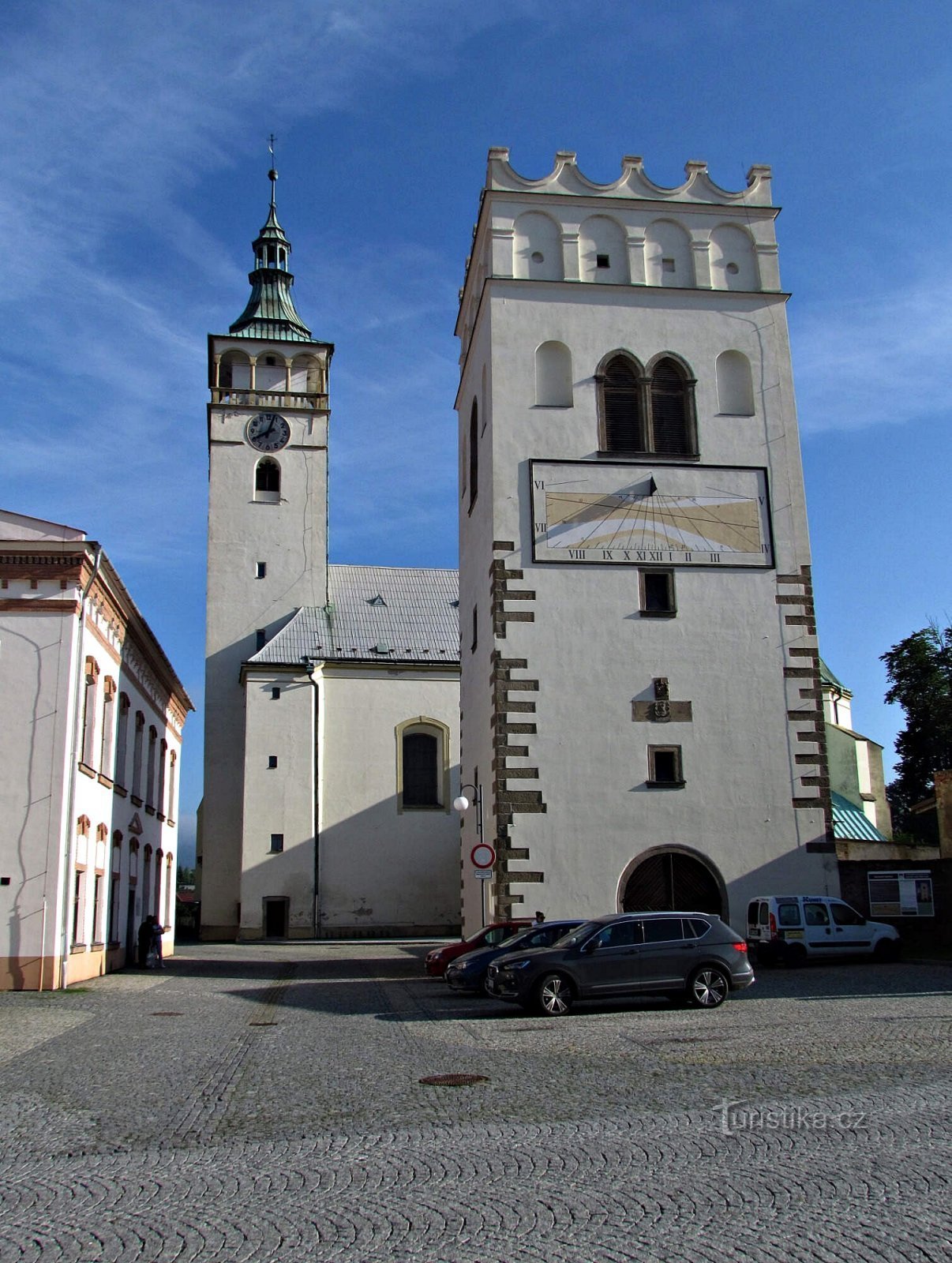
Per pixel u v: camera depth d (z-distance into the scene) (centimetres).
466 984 2444
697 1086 1242
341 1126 1088
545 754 2962
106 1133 1088
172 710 4853
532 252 3347
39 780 2720
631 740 3002
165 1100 1256
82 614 2847
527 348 3256
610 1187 844
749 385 3322
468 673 3678
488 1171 897
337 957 4269
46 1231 777
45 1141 1059
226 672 6394
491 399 3209
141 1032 1903
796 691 3102
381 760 6075
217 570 6538
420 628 6556
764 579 3167
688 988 2033
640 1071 1354
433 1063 1465
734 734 3047
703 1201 805
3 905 2686
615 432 3247
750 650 3109
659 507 3173
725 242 3428
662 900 2938
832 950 2850
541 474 3159
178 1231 768
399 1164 928
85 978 2984
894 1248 697
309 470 6725
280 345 6869
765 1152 937
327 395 6819
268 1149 1001
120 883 3559
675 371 3312
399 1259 699
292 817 5891
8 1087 1358
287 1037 1795
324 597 6581
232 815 6191
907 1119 1050
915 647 5472
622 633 3069
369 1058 1534
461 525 3941
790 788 3038
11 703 2739
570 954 2017
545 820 2923
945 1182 834
